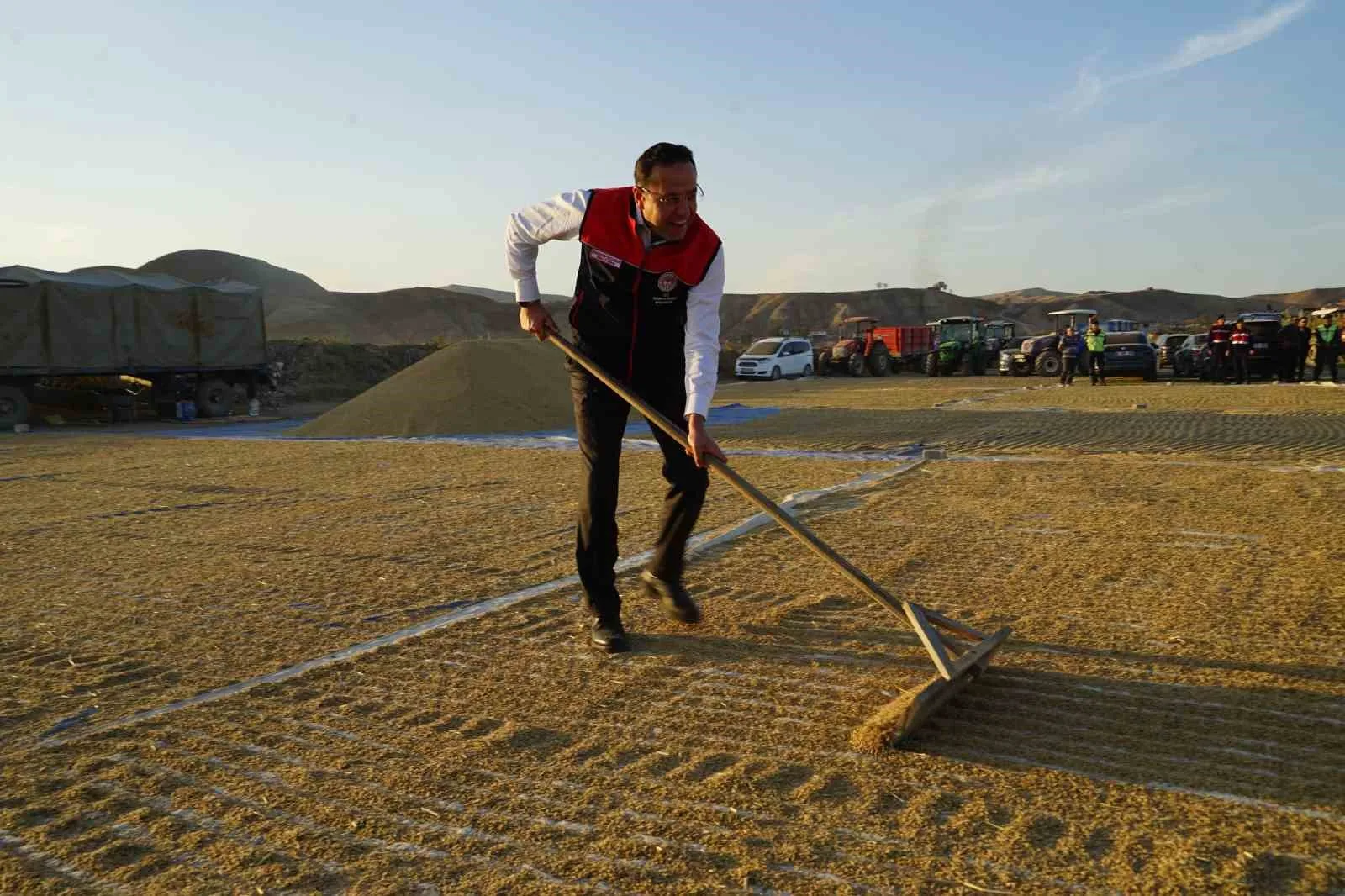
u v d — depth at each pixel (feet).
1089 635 11.84
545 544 18.24
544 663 11.22
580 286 11.57
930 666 10.86
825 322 395.96
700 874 6.63
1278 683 10.11
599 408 11.72
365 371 95.45
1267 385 72.54
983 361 109.60
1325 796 7.56
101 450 40.47
